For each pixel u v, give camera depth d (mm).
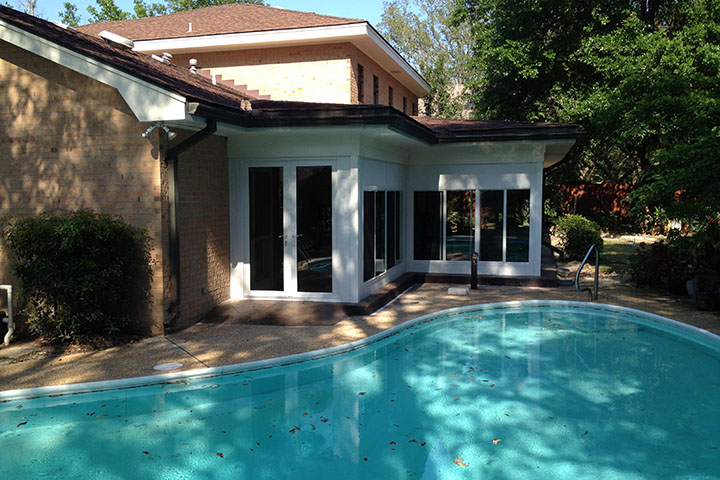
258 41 16250
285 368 7734
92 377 6980
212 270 10273
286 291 10844
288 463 5188
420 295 12539
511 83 25000
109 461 5191
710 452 5379
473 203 14102
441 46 44281
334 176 10398
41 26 8797
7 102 8945
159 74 9344
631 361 8219
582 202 30156
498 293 12703
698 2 19969
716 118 10812
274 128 9586
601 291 12852
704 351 8680
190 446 5520
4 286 8414
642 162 26656
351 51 16531
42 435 5727
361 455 5344
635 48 20344
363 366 7969
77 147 8734
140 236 8469
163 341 8539
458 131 13117
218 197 10461
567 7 22125
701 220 10977
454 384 7270
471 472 5012
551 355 8500
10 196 9055
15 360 7668
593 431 5863
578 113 22031
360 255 10609
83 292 7797
